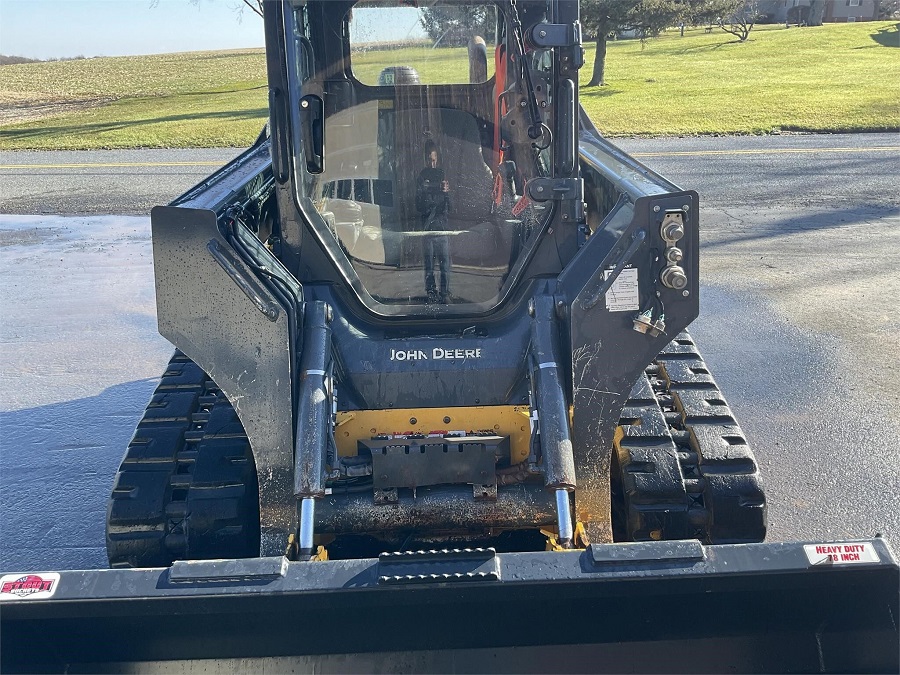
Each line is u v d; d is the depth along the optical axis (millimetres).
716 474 3395
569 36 3297
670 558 2533
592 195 4617
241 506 3283
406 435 3369
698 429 3621
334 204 3678
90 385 6293
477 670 2643
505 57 3541
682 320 3109
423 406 3383
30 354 6906
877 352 6578
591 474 3207
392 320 3580
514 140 3580
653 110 20297
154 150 17422
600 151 4852
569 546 2871
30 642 2521
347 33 3562
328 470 3090
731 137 17062
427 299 3688
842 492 4648
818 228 10430
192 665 2629
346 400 3375
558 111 3402
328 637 2613
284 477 3145
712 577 2506
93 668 2605
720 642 2662
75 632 2547
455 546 3396
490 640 2631
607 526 3238
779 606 2613
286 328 3025
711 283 8406
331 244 3588
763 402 5758
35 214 12016
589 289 3072
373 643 2623
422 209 3662
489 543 3574
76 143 18438
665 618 2625
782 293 8055
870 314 7426
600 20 25172
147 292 8484
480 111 3611
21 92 32375
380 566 2545
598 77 26078
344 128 3609
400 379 3381
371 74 3602
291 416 3098
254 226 4027
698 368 4133
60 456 5250
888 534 4254
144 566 3273
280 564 2555
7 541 4395
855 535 4262
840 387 5961
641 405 3648
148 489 3338
